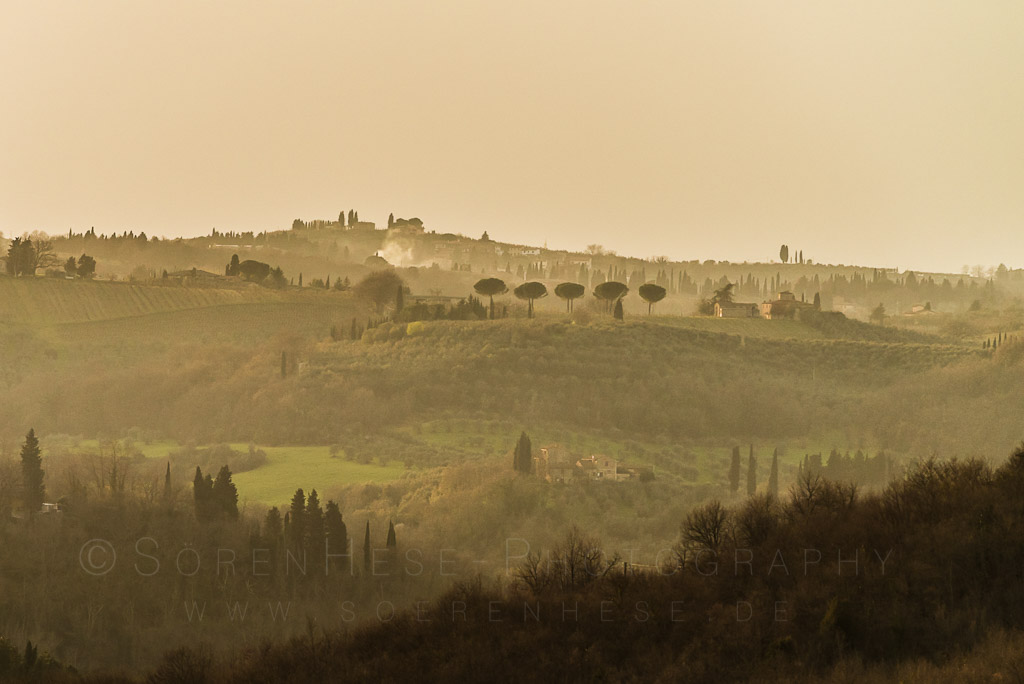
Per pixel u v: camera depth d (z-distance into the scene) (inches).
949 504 2524.6
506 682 2591.0
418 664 2851.9
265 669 3326.8
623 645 2588.6
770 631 2277.3
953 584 2130.9
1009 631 1910.7
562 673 2529.5
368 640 3248.0
